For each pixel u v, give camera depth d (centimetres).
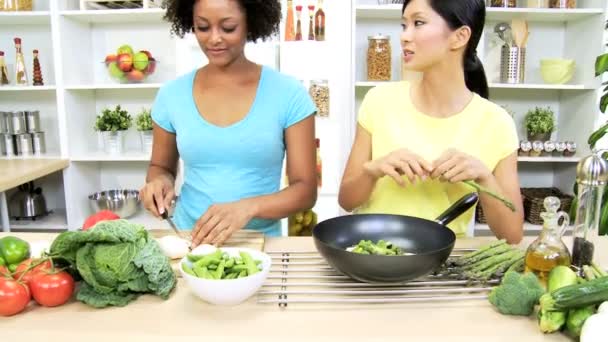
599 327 62
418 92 130
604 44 238
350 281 87
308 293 82
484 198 118
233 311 77
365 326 72
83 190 267
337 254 80
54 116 279
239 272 80
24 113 259
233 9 116
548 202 85
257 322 74
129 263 78
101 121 257
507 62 251
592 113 247
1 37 272
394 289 84
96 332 71
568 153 256
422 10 110
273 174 136
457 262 91
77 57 259
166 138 140
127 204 267
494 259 89
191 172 136
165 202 118
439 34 111
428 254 77
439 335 70
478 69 129
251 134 127
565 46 272
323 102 252
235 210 108
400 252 88
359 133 136
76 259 79
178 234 112
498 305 76
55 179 288
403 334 70
